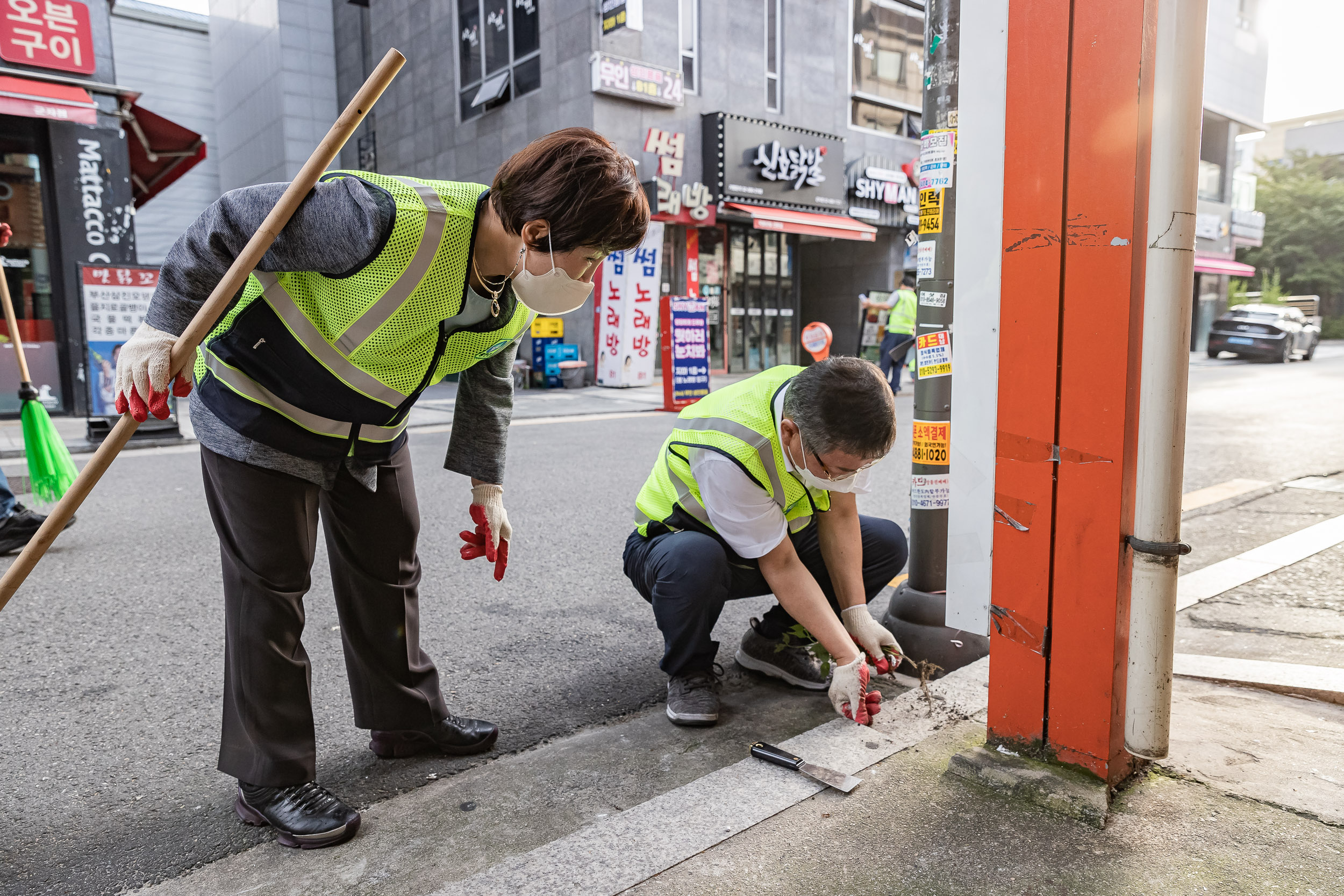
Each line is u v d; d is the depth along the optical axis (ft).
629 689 7.61
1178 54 4.29
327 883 4.83
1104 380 4.91
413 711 6.14
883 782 5.58
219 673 8.00
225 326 4.76
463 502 15.28
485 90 42.09
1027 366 5.22
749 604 10.15
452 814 5.54
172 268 4.31
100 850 5.26
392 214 4.16
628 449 21.43
